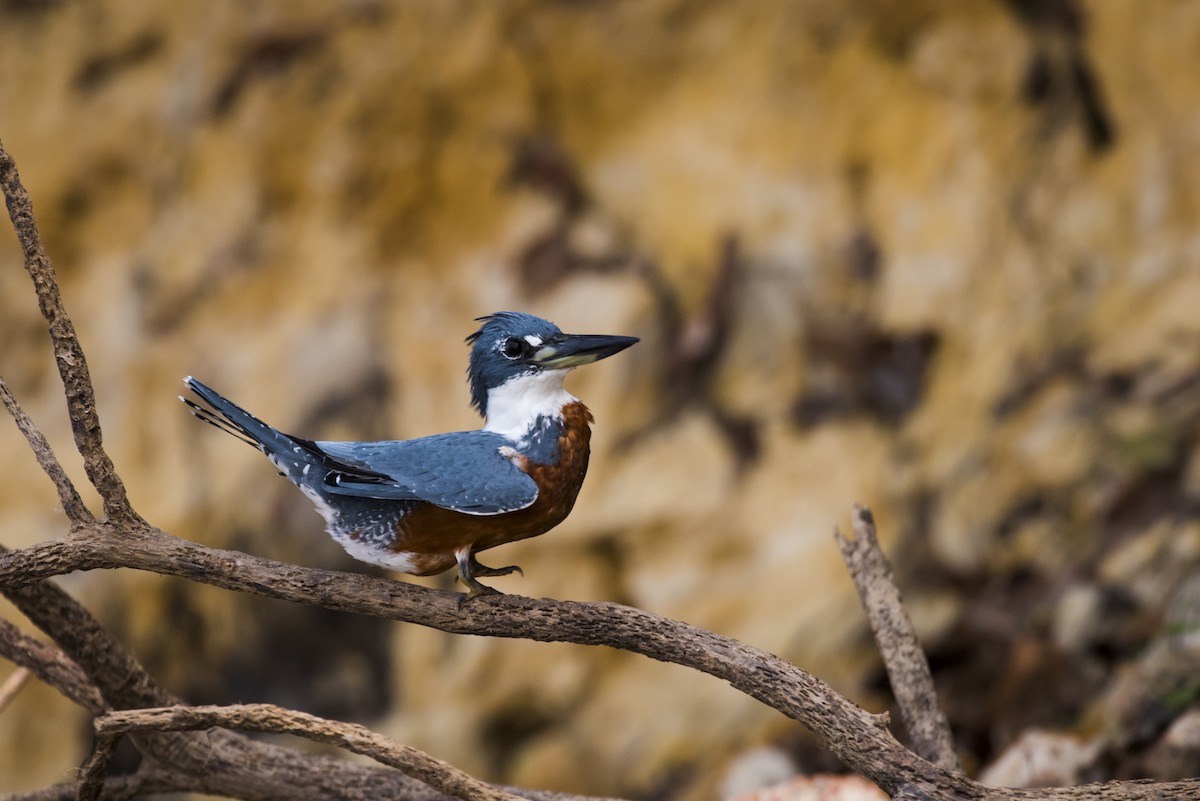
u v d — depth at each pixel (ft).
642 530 38.01
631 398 39.91
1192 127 39.78
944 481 37.04
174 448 41.98
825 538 36.86
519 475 18.06
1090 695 29.58
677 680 36.22
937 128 41.45
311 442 18.33
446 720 37.58
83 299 43.93
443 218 42.98
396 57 43.60
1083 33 41.37
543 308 41.11
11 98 45.60
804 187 41.55
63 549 16.07
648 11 43.09
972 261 40.01
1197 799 15.52
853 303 40.14
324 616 39.91
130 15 46.06
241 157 44.11
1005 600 33.58
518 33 43.21
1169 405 35.70
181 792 19.31
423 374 41.32
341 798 19.02
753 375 39.81
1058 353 38.47
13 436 42.70
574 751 36.06
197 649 40.34
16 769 38.78
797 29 42.55
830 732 15.75
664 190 42.22
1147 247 39.50
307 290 42.93
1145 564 31.81
